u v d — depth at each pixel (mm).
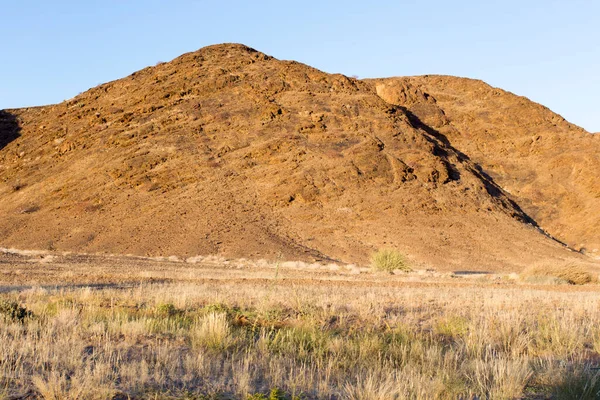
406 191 65125
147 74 96812
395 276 32750
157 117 79688
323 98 82125
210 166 69000
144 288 18922
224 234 55656
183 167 68750
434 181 68312
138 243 54188
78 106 92000
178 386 6434
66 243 55562
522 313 12469
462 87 109625
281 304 13969
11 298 14273
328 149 70938
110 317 11031
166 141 73688
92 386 6000
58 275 25109
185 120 78250
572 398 6277
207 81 86250
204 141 74062
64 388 6000
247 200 63625
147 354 7941
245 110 79375
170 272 30156
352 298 15922
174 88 85688
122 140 75250
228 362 7617
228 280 24297
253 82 85812
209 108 80625
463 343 9367
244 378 6566
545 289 22734
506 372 7098
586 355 8789
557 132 91250
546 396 6574
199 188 65125
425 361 8258
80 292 16250
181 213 60094
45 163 77500
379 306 14211
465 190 69062
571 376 6781
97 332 9328
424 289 20250
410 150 71938
